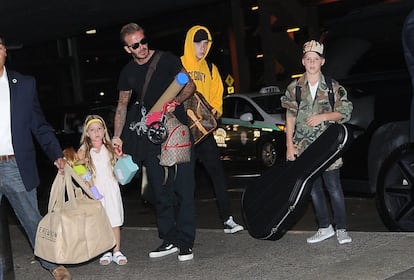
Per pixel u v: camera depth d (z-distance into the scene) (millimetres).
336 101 6430
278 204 6426
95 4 14867
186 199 6520
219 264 6305
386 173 7434
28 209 5785
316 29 20719
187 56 7016
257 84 26359
